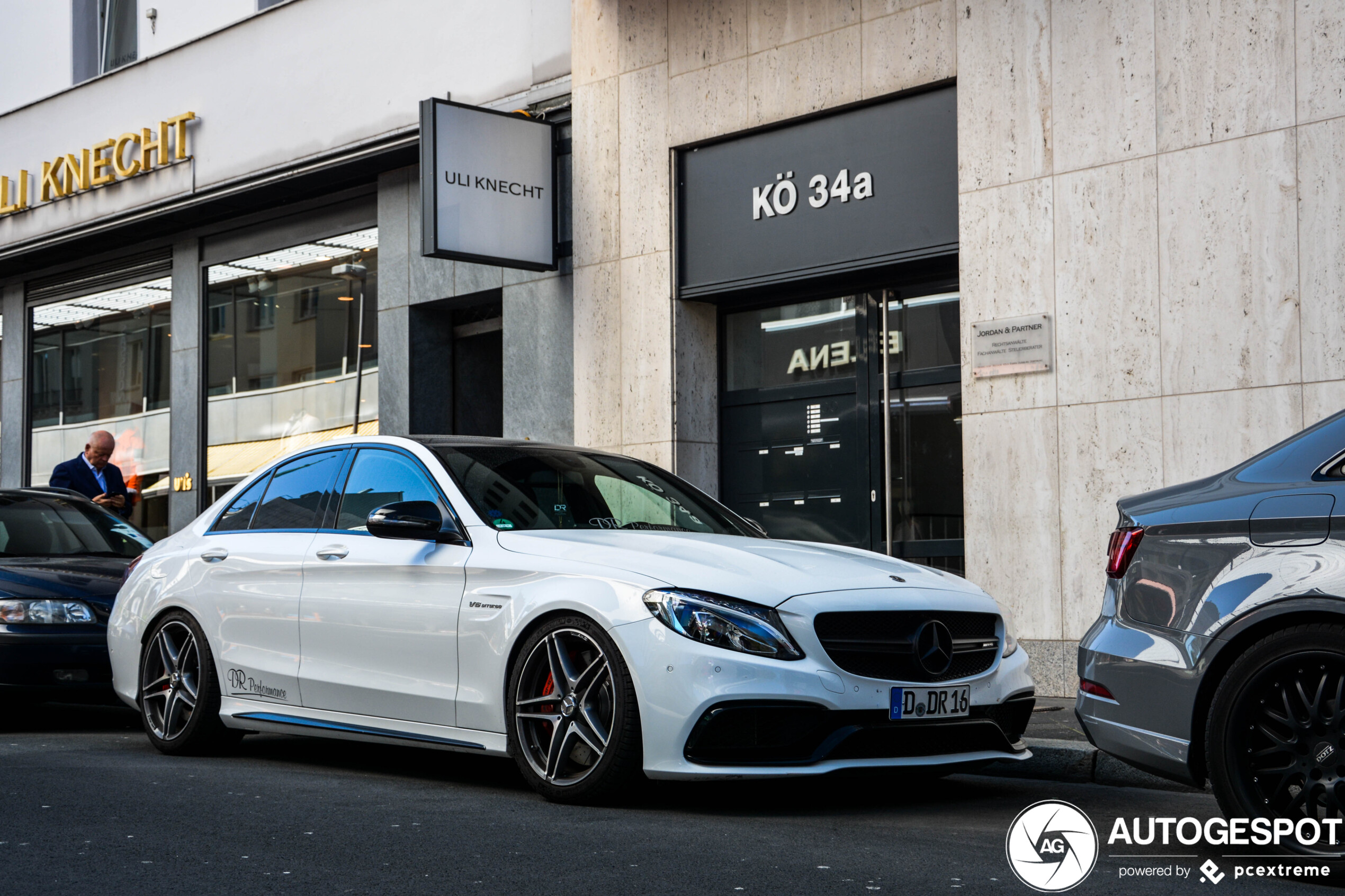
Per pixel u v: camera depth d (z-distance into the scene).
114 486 12.80
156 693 7.43
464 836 4.96
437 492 6.43
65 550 9.81
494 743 5.82
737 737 5.23
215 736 7.15
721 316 12.12
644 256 11.99
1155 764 4.64
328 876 4.34
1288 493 4.45
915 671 5.48
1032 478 9.60
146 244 17.48
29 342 19.42
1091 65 9.42
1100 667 4.79
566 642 5.63
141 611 7.51
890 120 10.59
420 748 7.63
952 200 10.23
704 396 11.98
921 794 6.14
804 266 11.05
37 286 19.28
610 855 4.66
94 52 17.70
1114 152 9.30
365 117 14.16
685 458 11.81
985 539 9.80
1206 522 4.60
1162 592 4.66
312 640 6.59
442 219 11.82
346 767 6.86
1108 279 9.30
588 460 7.08
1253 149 8.73
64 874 4.39
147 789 6.05
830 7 10.89
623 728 5.36
